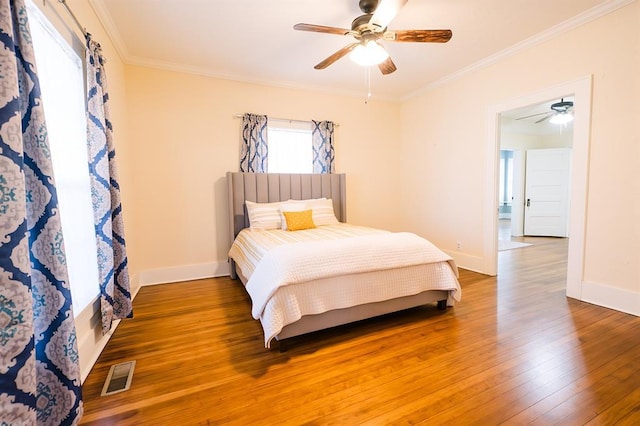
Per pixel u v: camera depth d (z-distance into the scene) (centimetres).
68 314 124
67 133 173
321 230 321
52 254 119
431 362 177
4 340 92
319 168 420
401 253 228
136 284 318
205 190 365
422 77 390
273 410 139
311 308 193
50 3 150
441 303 255
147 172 337
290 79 388
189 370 172
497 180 345
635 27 225
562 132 695
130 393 152
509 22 260
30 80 112
